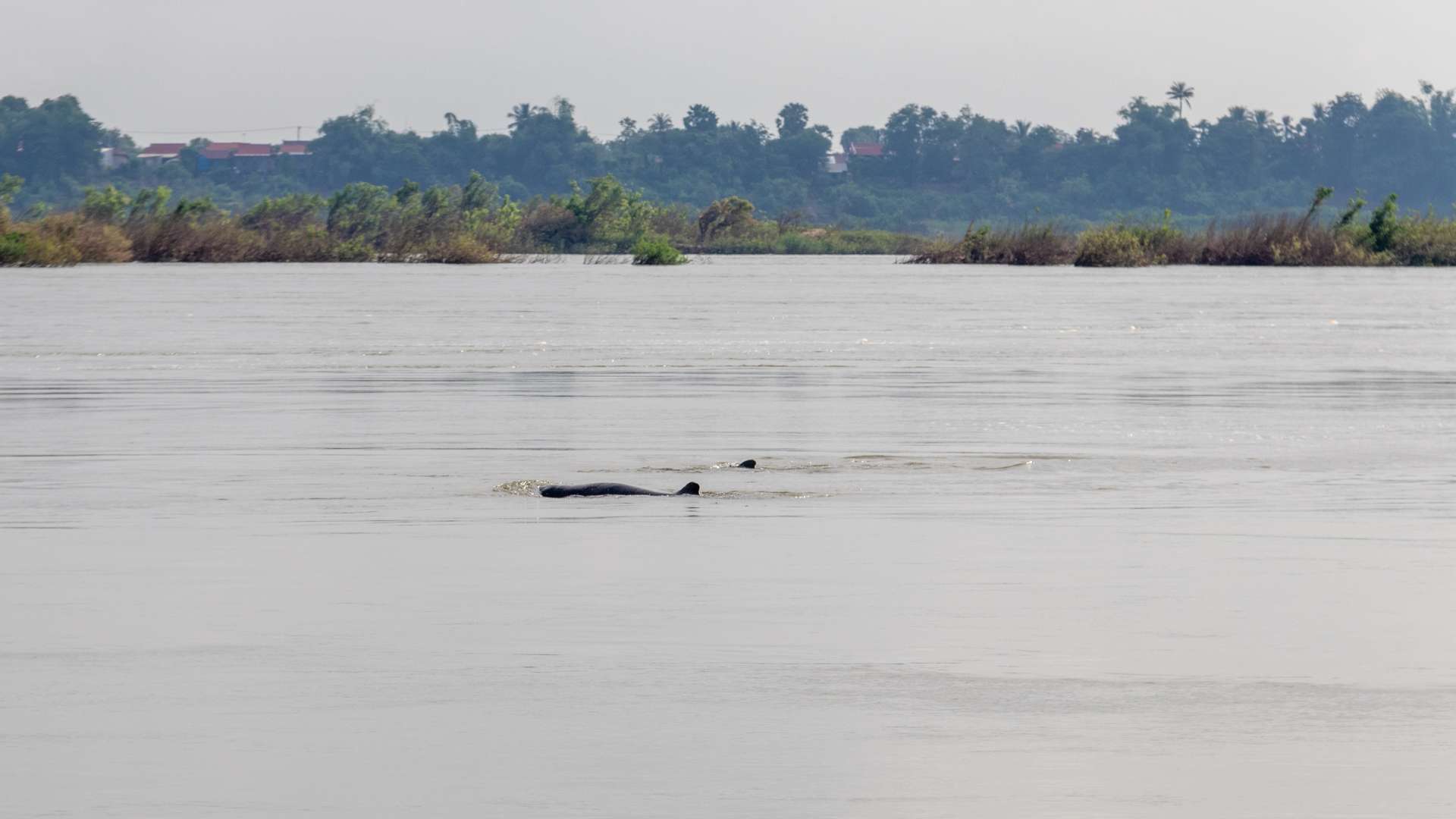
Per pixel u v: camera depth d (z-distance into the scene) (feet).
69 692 106.63
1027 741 97.04
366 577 141.59
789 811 86.48
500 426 251.39
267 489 191.93
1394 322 484.33
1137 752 94.99
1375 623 123.95
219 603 131.75
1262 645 117.91
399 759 94.02
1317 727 99.30
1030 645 118.11
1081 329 456.04
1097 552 152.66
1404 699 104.73
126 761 93.40
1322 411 270.26
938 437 239.71
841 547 155.74
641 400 287.48
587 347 396.37
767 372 339.77
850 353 382.42
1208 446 229.66
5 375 327.26
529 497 187.11
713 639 120.26
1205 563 147.43
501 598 133.28
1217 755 94.58
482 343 405.80
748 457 219.20
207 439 236.02
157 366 346.13
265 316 493.77
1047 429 247.70
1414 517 171.53
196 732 98.63
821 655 115.65
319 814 85.92
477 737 97.86
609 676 110.42
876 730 99.04
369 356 369.30
